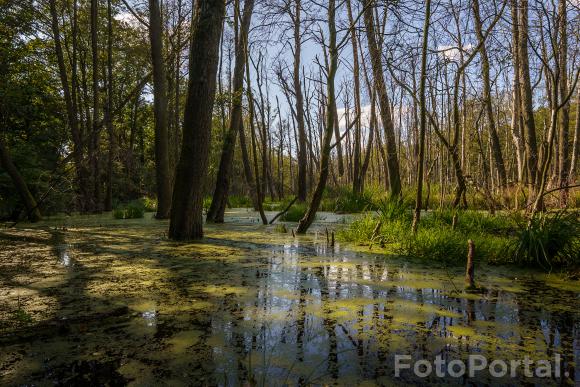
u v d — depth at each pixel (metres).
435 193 10.91
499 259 3.78
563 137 11.15
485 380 1.51
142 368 1.60
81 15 12.97
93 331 1.99
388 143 8.49
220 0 5.09
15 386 1.46
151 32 8.13
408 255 4.08
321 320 2.14
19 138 11.60
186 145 5.18
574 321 2.14
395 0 4.38
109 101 11.46
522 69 8.19
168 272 3.30
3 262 3.76
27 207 8.41
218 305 2.40
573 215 3.96
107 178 12.23
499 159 9.81
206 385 1.46
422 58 4.07
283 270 3.37
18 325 2.03
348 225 7.16
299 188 13.72
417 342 1.86
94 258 3.94
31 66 11.41
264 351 1.75
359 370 1.58
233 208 14.69
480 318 2.18
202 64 5.02
